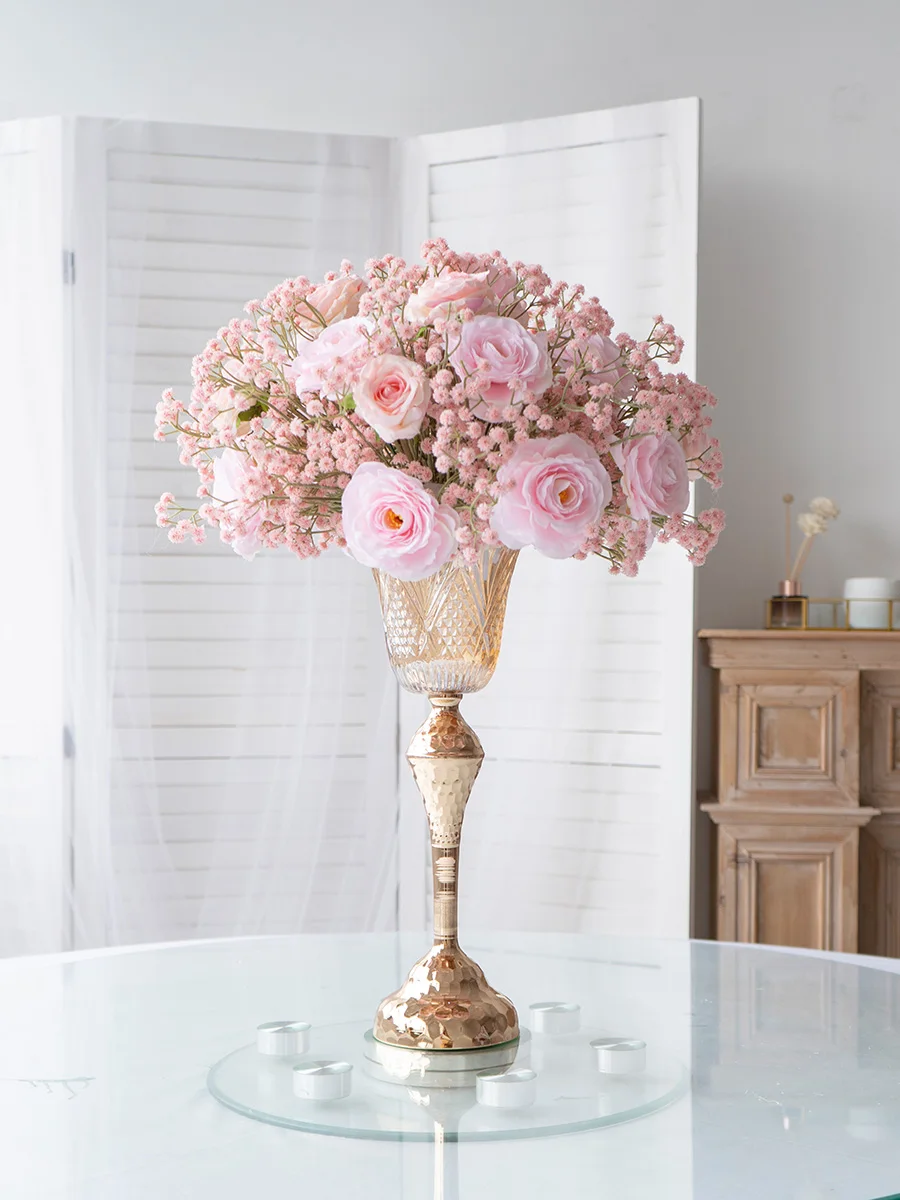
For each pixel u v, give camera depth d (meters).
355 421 1.04
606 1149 0.87
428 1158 0.85
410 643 1.10
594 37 2.95
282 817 2.67
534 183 2.63
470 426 0.99
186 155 2.67
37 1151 0.87
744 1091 0.98
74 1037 1.13
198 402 1.12
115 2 2.98
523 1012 1.21
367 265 1.11
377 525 1.00
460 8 2.97
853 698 2.51
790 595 2.69
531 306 1.10
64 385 2.62
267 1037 1.08
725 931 2.52
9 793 2.62
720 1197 0.79
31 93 2.98
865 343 2.91
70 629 2.61
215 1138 0.89
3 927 2.61
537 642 2.62
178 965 1.40
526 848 2.61
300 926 2.66
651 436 1.05
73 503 2.62
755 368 2.91
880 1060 1.06
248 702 2.68
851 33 2.93
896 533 2.91
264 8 2.98
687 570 2.53
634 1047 1.05
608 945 1.52
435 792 1.10
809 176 2.92
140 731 2.64
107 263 2.64
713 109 2.93
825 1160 0.85
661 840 2.54
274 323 1.11
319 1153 0.86
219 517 1.10
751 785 2.53
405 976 1.35
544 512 0.99
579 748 2.60
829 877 2.51
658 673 2.56
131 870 2.62
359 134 2.91
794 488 2.91
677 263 2.54
